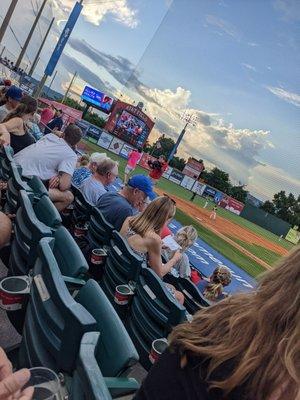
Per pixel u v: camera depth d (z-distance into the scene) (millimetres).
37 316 1158
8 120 4250
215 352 585
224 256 6781
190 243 3828
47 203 2088
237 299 662
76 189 3875
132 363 1028
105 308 1161
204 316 669
